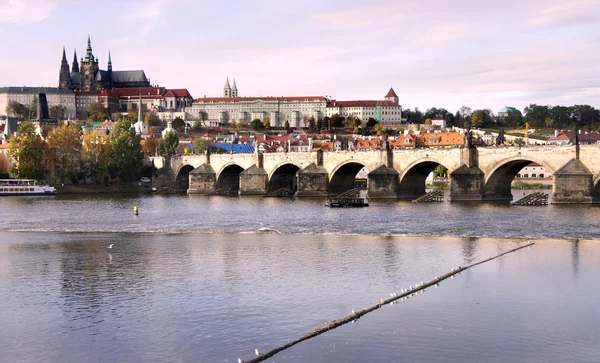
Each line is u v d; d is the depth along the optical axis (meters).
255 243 118.50
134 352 59.41
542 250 105.94
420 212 169.88
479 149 199.38
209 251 109.62
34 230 143.25
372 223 147.75
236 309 71.62
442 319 67.25
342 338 61.72
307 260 99.44
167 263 98.62
